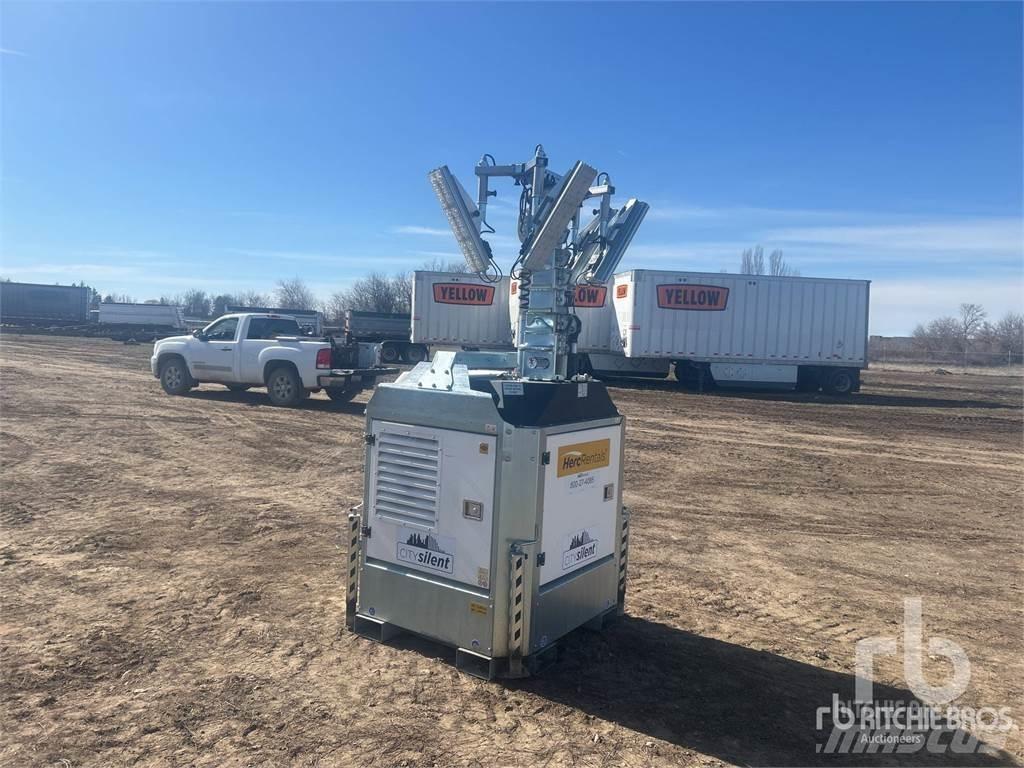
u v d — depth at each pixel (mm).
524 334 4965
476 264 5109
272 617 4918
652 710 3863
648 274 23516
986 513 8984
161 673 4090
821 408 20359
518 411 4008
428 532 4258
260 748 3377
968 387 31188
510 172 5070
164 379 16969
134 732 3480
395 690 3957
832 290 24234
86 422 12789
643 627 4996
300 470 9781
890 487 10297
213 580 5609
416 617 4328
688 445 13109
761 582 6141
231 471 9555
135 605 5078
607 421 4570
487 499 4016
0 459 9688
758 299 23953
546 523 4090
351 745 3424
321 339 15898
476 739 3512
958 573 6629
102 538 6566
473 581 4094
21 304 50656
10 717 3582
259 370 15672
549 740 3529
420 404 4262
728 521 8172
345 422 13758
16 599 5125
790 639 4949
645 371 25984
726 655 4617
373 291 67938
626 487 9672
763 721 3811
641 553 6820
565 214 4461
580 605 4516
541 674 4191
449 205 5059
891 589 6117
